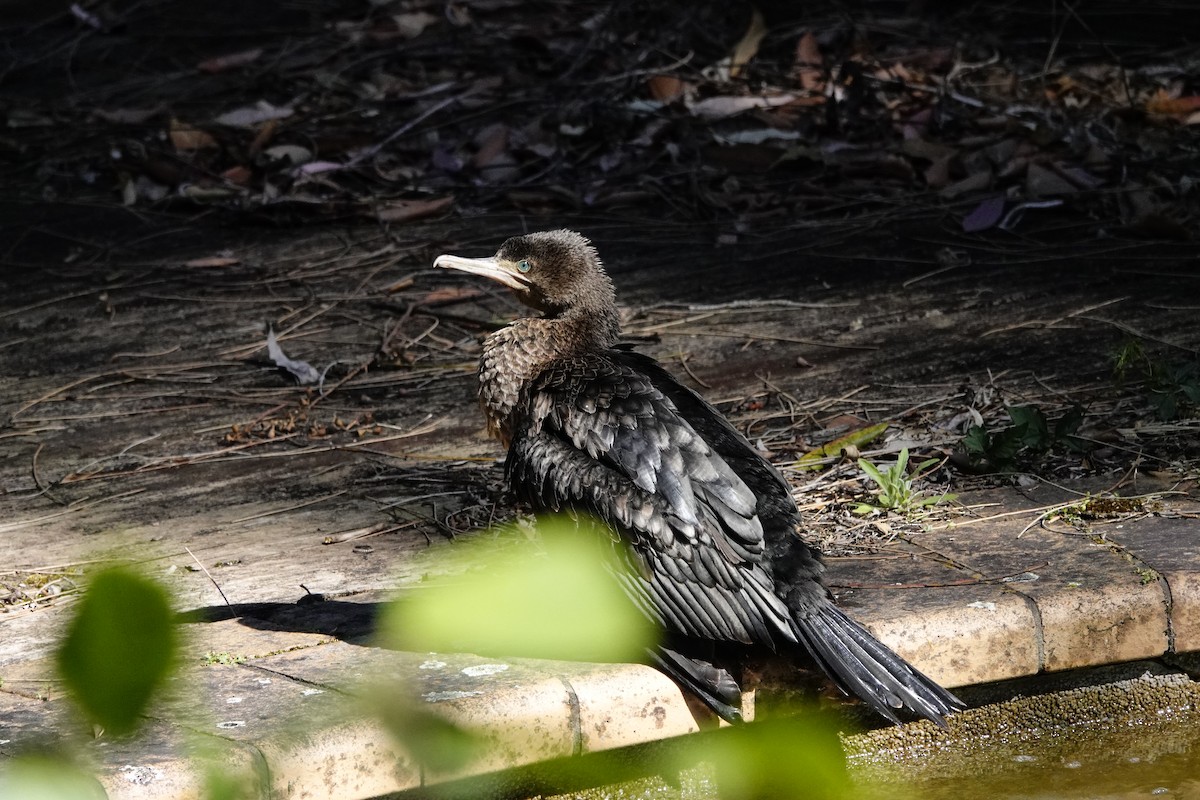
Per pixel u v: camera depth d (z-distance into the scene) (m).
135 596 2.42
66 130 17.73
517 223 15.09
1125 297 12.34
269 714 6.23
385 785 6.10
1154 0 20.33
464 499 9.30
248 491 9.65
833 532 8.38
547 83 17.73
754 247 14.28
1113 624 7.25
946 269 13.38
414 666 6.77
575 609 6.75
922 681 6.31
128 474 10.06
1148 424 9.71
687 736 6.87
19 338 12.88
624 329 12.41
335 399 11.36
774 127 16.42
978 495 8.85
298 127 16.86
